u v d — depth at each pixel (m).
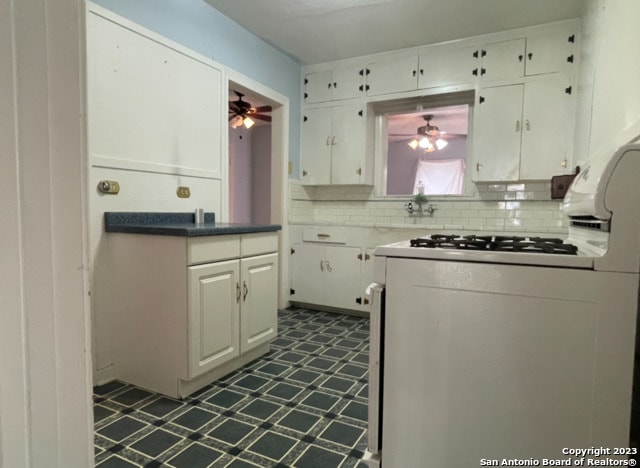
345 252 3.30
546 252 0.90
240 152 6.00
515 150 2.96
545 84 2.85
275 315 2.45
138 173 2.19
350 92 3.60
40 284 0.50
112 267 2.02
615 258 0.75
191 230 1.77
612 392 0.77
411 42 3.22
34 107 0.49
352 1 2.58
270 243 2.39
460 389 0.89
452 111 3.55
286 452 1.42
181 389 1.84
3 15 0.45
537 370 0.82
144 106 2.21
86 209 0.56
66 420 0.54
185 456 1.39
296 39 3.18
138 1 2.17
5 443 0.48
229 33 2.86
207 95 2.67
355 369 2.20
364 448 1.45
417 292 0.92
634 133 1.00
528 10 2.65
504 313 0.84
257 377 2.09
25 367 0.49
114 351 2.04
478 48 3.07
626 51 1.10
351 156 3.62
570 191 1.23
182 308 1.80
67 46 0.52
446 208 3.41
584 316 0.78
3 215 0.46
